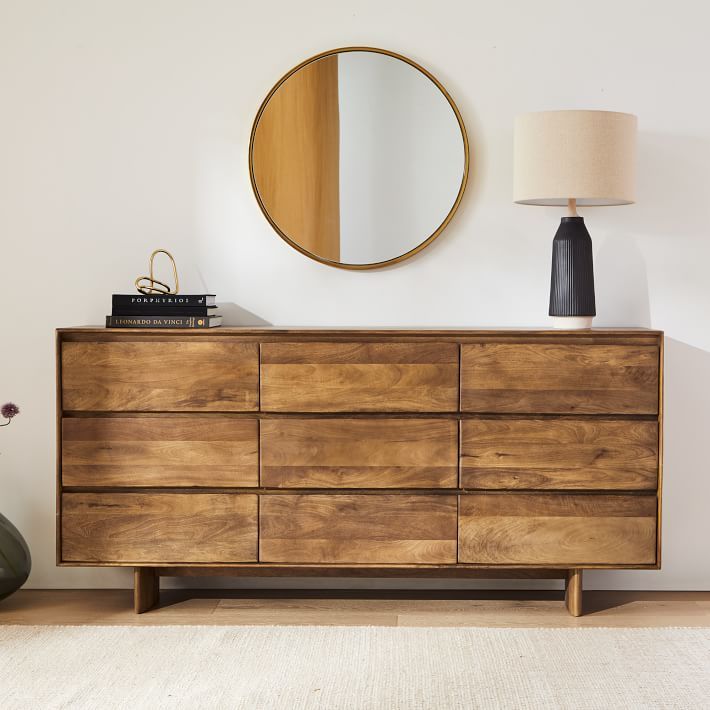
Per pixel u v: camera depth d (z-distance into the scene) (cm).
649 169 270
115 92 270
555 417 241
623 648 228
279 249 274
